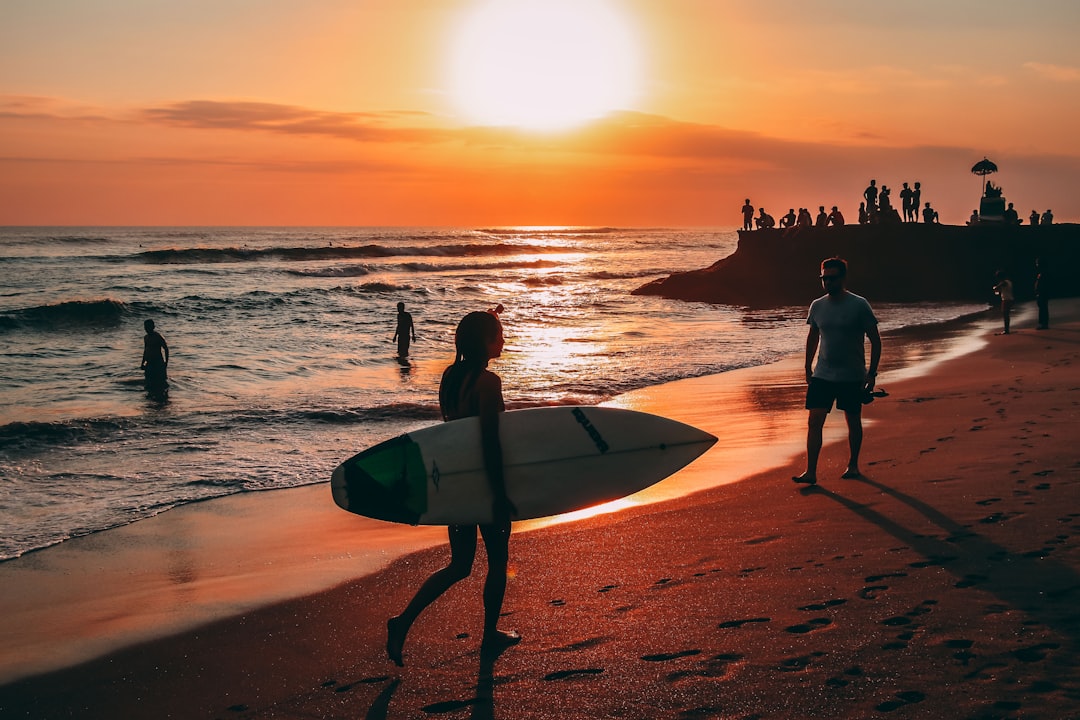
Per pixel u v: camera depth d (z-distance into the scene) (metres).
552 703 3.42
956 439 8.27
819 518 5.85
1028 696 3.11
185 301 30.84
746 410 11.80
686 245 136.12
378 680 3.81
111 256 60.03
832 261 6.87
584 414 4.36
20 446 10.66
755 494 6.86
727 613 4.21
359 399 14.52
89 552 6.60
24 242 91.44
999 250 39.34
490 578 4.02
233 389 15.95
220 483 8.80
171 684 4.05
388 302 35.56
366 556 6.19
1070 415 8.91
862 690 3.28
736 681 3.45
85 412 13.53
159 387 15.47
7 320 25.75
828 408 7.01
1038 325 22.12
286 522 7.35
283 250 66.00
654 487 7.54
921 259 39.72
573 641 4.04
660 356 19.58
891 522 5.56
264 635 4.63
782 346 21.45
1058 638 3.58
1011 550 4.75
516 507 4.05
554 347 21.73
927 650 3.57
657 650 3.83
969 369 14.27
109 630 4.86
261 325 27.67
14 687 4.14
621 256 94.62
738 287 41.25
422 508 3.89
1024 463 6.84
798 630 3.91
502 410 4.12
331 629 4.62
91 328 26.55
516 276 54.53
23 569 6.21
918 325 26.27
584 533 6.03
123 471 9.39
